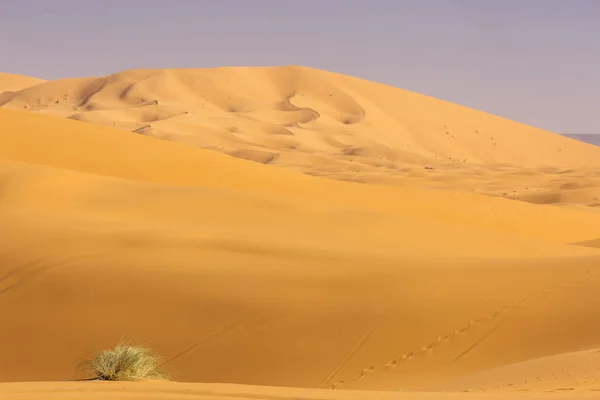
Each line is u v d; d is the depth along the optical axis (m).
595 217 71.69
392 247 35.62
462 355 20.53
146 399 10.30
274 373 20.97
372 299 23.19
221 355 21.89
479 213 64.62
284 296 23.91
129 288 25.16
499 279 23.95
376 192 63.97
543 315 21.47
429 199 64.94
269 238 31.80
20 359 22.67
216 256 28.02
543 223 66.25
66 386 11.63
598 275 23.59
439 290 23.41
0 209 38.00
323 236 36.94
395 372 20.28
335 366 20.84
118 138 64.56
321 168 146.12
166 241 29.52
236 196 42.62
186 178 59.88
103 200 40.53
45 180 42.09
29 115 66.25
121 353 13.27
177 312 23.75
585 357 16.23
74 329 23.58
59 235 30.34
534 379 14.73
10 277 26.56
